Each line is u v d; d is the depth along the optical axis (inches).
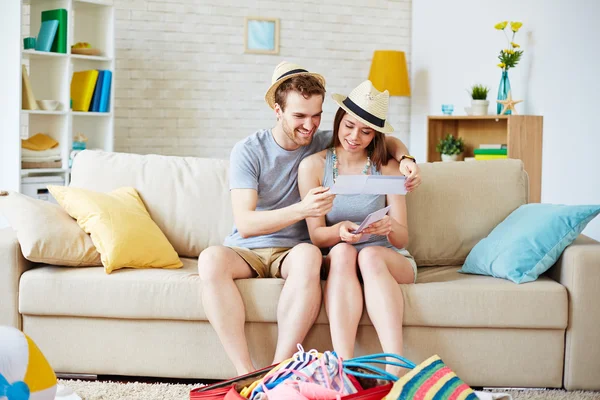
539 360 101.9
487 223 119.4
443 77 254.2
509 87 219.0
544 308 100.0
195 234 120.7
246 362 96.1
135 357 104.4
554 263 106.2
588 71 203.8
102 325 104.6
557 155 215.2
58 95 205.0
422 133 263.3
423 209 119.4
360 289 97.8
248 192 105.0
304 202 98.3
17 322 105.0
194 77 248.7
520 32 226.8
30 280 103.4
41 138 204.1
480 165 122.8
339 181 91.4
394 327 94.6
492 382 102.1
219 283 98.3
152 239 111.3
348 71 262.8
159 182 123.0
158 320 103.8
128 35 241.9
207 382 105.8
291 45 257.0
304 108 100.6
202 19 247.8
